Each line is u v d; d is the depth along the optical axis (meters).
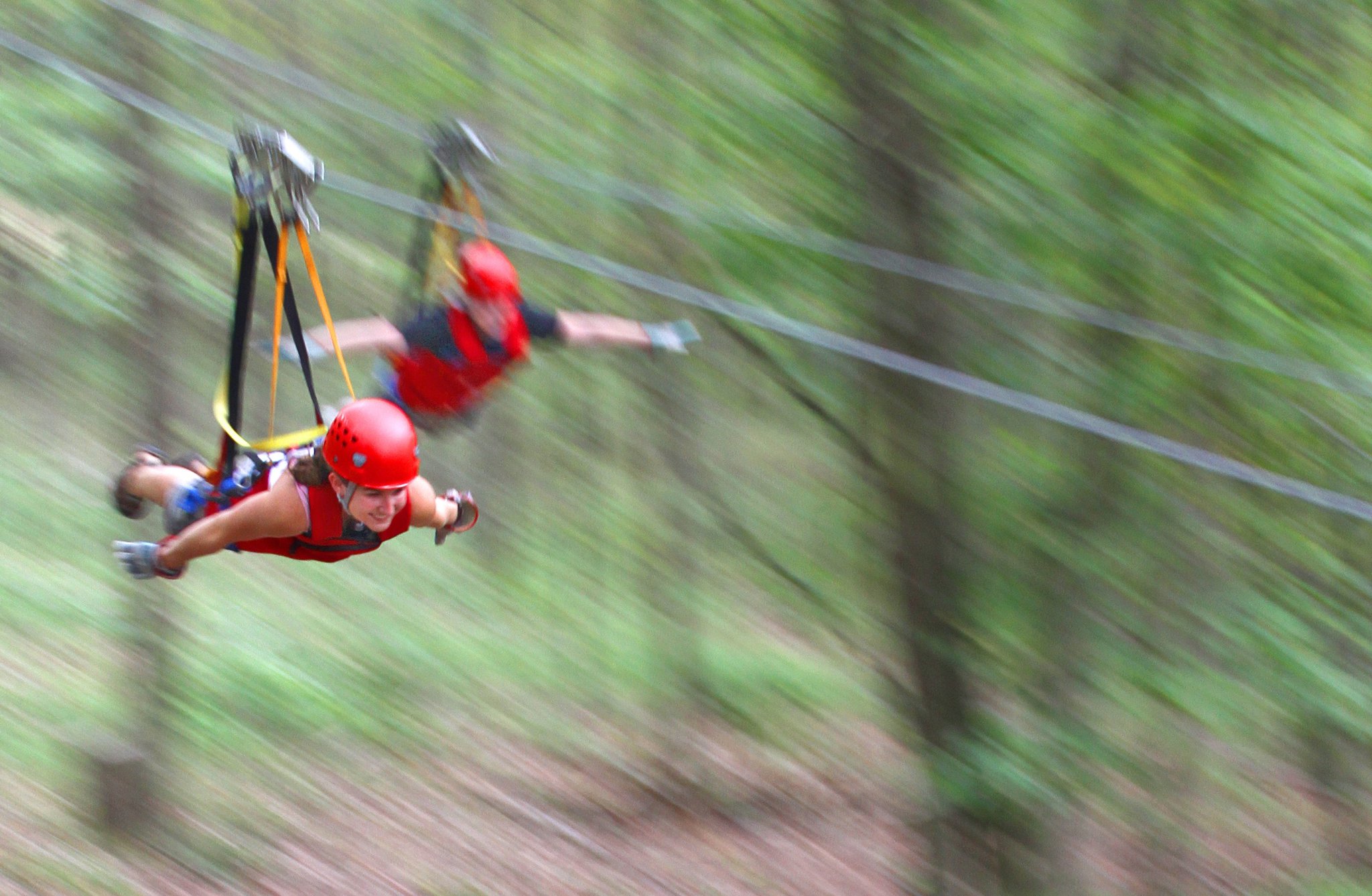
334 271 23.27
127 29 20.84
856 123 15.18
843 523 18.38
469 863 25.84
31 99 21.66
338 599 35.28
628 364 21.02
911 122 14.87
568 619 32.22
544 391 24.83
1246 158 14.48
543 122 19.25
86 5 21.31
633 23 17.44
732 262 16.14
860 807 28.66
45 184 22.48
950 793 15.52
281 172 9.38
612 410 26.64
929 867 17.59
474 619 34.94
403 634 33.91
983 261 15.31
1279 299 14.70
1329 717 15.45
